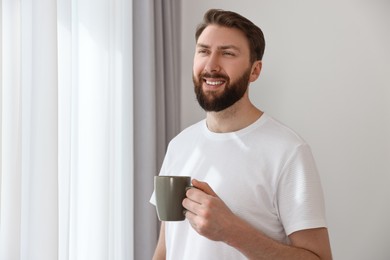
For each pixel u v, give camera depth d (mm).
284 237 1389
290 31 2555
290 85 2549
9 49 1506
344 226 2490
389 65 2475
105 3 1956
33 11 1555
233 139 1437
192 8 2707
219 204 1191
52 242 1556
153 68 2217
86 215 1867
